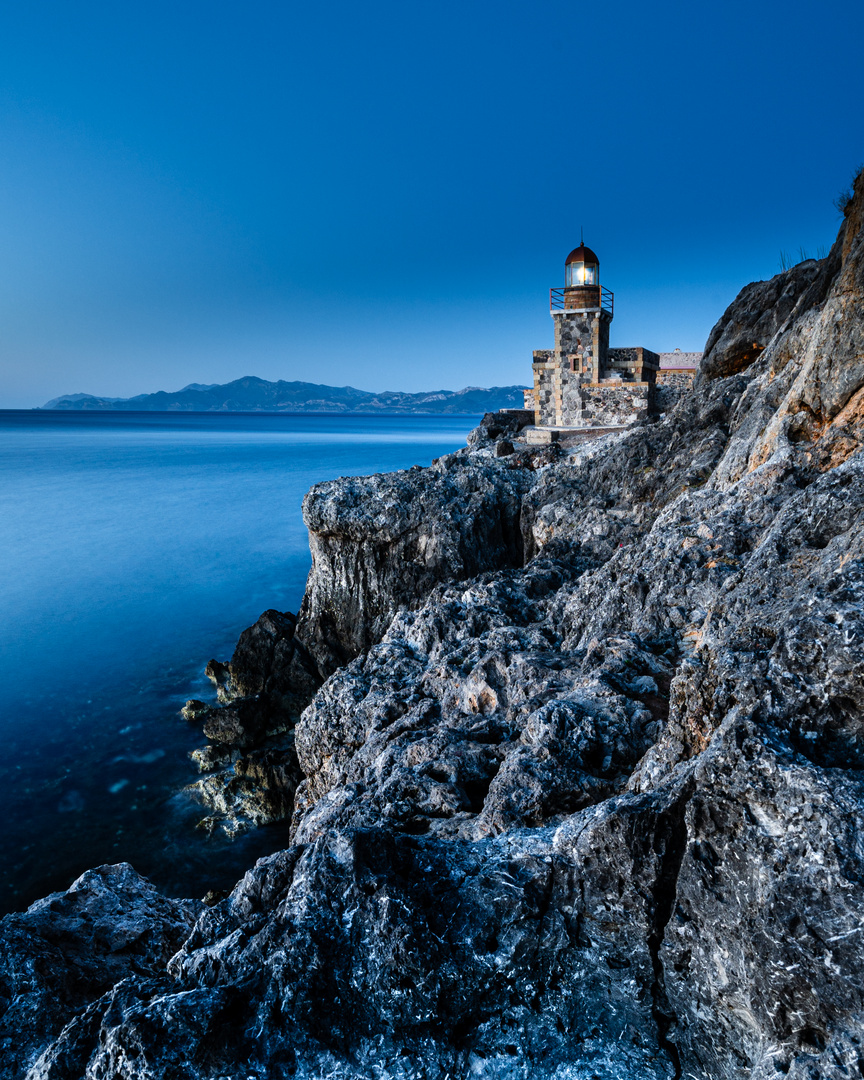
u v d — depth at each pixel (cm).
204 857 2053
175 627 4184
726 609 857
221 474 11388
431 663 1611
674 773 619
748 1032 426
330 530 2977
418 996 471
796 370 1590
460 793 914
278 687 2952
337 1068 458
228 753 2572
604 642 1146
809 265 2705
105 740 2781
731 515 1290
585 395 4688
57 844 2123
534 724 926
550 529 2606
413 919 491
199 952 556
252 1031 461
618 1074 462
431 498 3005
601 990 489
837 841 384
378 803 938
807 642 488
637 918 485
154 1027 446
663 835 486
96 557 5806
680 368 6084
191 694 3244
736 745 446
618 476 2612
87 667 3572
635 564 1401
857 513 841
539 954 501
